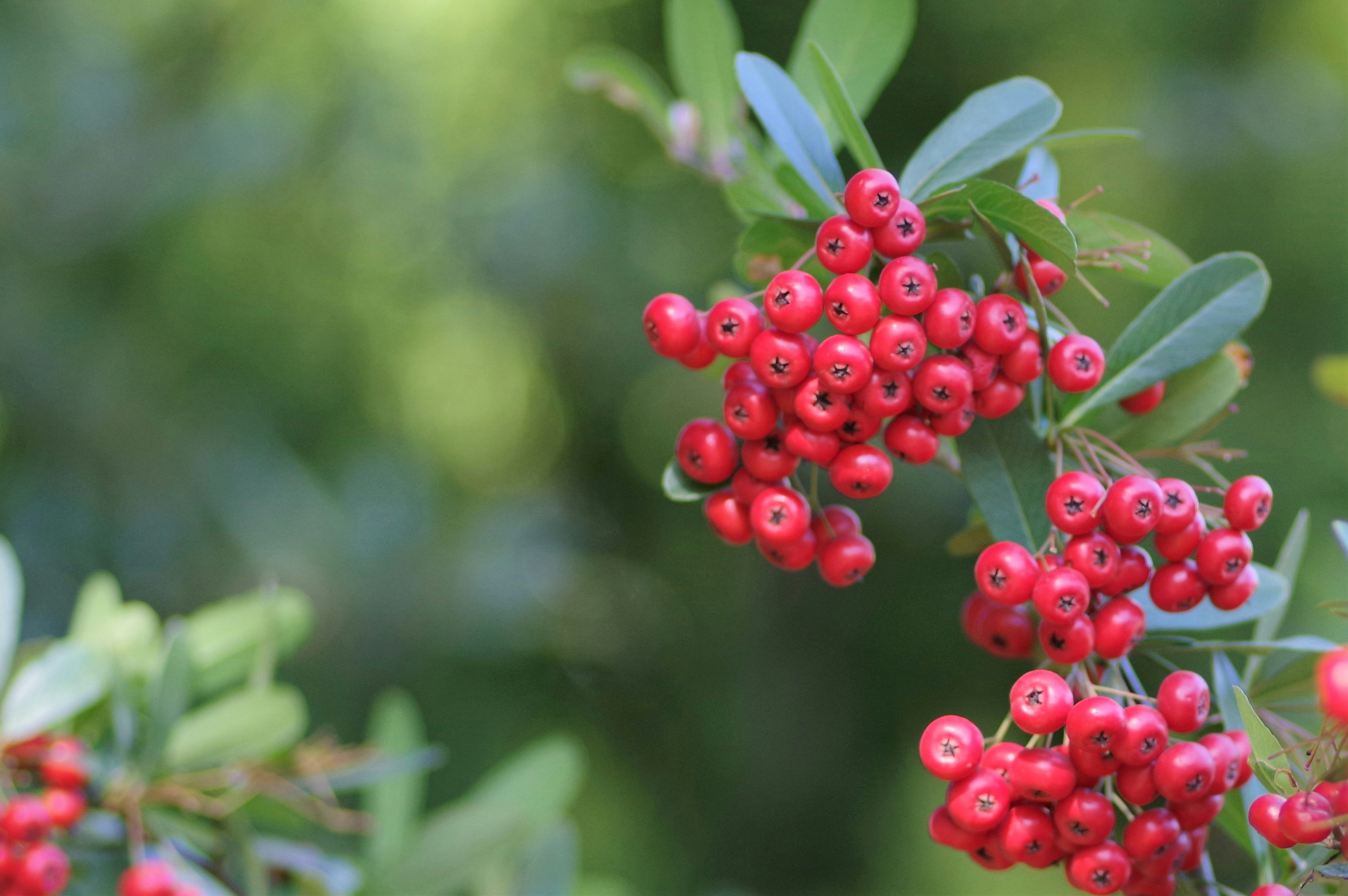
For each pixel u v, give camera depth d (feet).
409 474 25.80
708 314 4.29
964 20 22.67
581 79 8.31
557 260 25.31
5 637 5.83
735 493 4.48
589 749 25.96
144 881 5.45
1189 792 3.72
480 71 27.30
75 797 5.67
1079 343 4.11
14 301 20.24
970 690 23.31
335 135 24.61
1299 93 23.22
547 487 29.07
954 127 4.63
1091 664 4.22
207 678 6.59
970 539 5.37
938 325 3.96
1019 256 4.12
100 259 21.81
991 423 4.40
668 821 25.45
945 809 4.05
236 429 22.82
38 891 5.43
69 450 20.25
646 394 27.71
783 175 4.81
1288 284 21.97
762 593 25.80
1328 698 3.11
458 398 29.35
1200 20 23.17
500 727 24.64
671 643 26.94
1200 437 4.87
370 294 26.50
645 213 25.68
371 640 23.68
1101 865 3.82
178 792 5.90
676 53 7.66
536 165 26.04
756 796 24.47
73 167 21.54
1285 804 3.49
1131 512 3.84
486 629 24.54
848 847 23.90
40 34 21.67
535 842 6.64
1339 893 3.61
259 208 23.88
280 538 21.94
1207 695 3.92
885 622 23.86
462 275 26.02
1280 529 20.40
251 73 24.81
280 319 25.09
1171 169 22.54
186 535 20.95
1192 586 4.09
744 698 25.31
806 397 4.02
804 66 6.31
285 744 6.07
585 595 27.22
